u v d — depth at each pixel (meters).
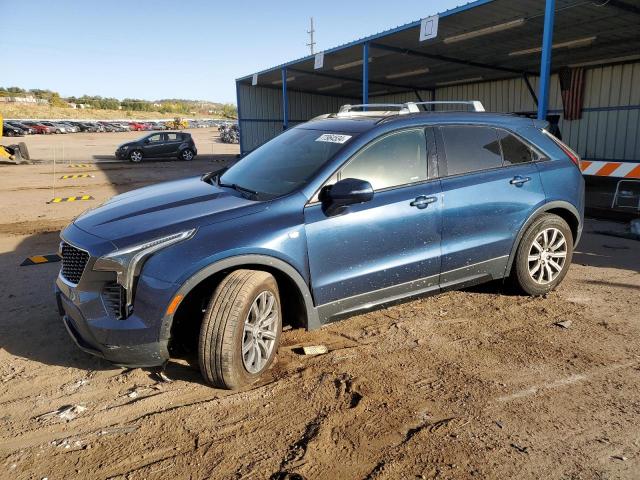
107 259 2.92
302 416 2.84
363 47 14.14
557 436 2.63
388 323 4.12
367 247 3.53
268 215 3.21
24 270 5.71
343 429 2.71
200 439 2.64
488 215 4.09
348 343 3.77
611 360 3.45
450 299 4.64
